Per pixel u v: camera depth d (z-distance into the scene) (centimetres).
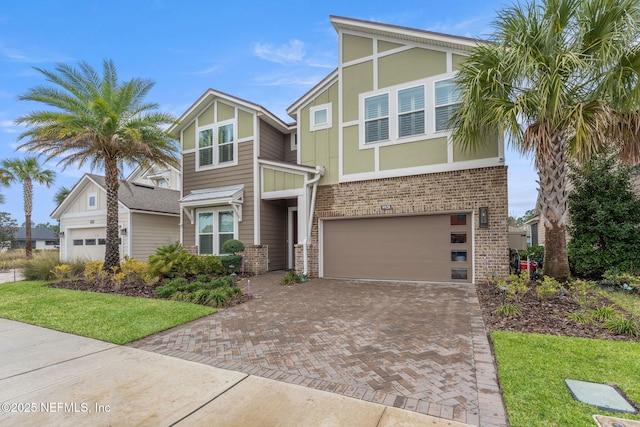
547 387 317
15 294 864
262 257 1232
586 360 372
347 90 1116
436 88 981
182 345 471
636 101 613
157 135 1181
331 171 1130
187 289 819
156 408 302
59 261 1223
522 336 452
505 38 692
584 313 525
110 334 518
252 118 1273
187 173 1415
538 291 622
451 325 530
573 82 671
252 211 1237
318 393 324
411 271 998
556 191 730
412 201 991
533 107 677
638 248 851
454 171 942
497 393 317
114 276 957
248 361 408
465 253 937
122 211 1612
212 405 306
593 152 675
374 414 286
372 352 426
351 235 1092
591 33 644
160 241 1728
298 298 767
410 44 1022
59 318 616
